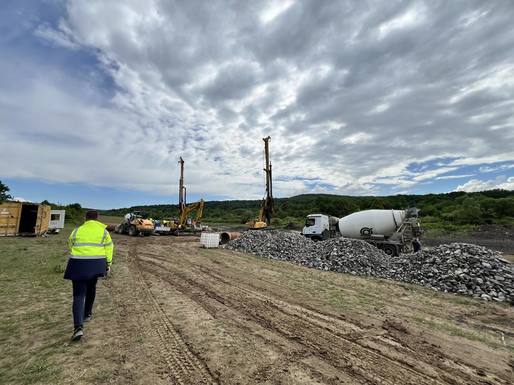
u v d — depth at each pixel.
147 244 19.55
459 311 6.87
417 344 4.75
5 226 19.62
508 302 7.76
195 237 27.42
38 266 9.68
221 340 4.57
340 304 6.91
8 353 3.90
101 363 3.70
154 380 3.36
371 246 13.34
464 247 10.40
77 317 4.27
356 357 4.18
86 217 4.78
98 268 4.46
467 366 4.06
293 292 7.94
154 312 5.80
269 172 26.16
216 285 8.41
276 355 4.12
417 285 9.52
